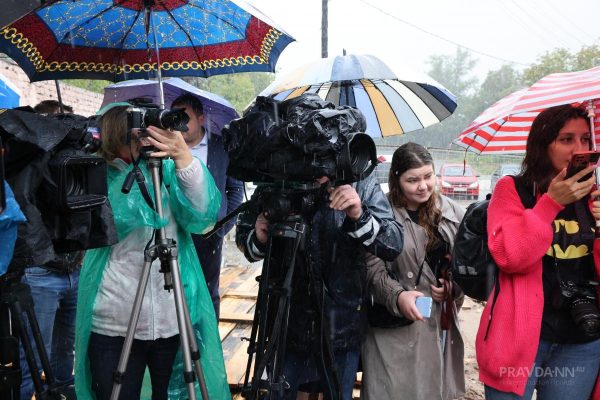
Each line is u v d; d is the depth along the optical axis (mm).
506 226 2074
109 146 2271
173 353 2324
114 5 2723
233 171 2111
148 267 2014
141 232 2232
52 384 1934
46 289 2842
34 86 7754
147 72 3061
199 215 2184
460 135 2521
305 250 2043
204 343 2336
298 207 1968
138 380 2273
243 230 2391
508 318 2111
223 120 4012
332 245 2180
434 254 2621
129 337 2006
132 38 2957
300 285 2174
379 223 2146
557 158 2111
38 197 1805
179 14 2867
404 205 2662
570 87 2031
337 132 1828
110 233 1976
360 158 1933
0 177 1479
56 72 2916
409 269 2580
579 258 2090
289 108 2008
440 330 2637
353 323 2281
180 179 2094
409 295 2363
